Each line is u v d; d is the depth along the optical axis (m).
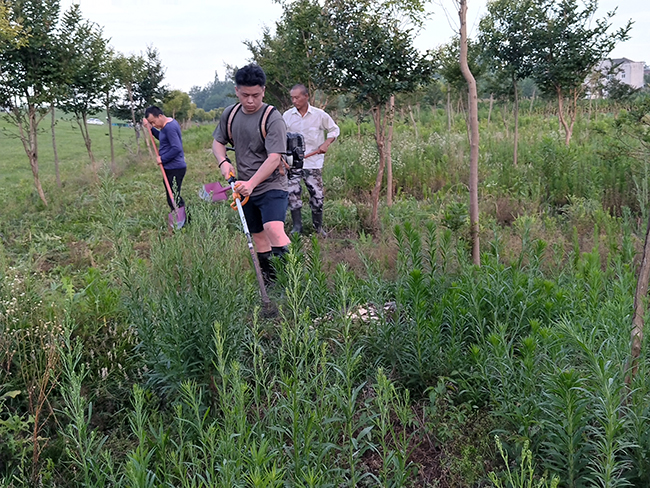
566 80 12.34
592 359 2.56
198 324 3.29
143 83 20.06
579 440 2.52
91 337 3.74
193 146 22.97
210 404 3.24
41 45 10.88
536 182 9.35
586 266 4.50
